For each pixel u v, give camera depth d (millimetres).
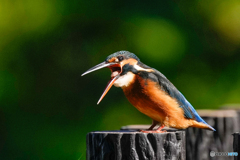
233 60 13719
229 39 13680
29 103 13438
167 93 5219
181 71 13188
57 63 13531
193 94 13375
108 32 13359
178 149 4582
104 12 13461
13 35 13531
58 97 13438
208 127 5586
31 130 13328
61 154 13172
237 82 13648
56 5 13539
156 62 12914
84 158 6953
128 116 12977
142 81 5195
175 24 13242
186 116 5383
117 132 4559
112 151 4422
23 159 13125
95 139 4516
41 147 13195
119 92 13070
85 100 13258
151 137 4383
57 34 13539
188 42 13281
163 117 5289
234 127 7145
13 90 13461
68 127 13234
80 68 13438
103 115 13070
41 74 13516
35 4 13508
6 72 13492
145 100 5227
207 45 13531
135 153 4352
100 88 13219
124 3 13438
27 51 13516
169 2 13328
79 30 13516
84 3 13562
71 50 13508
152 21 13102
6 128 13281
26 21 13539
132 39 13102
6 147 13211
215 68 13633
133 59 5297
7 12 13492
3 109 13359
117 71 5359
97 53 13383
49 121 13305
